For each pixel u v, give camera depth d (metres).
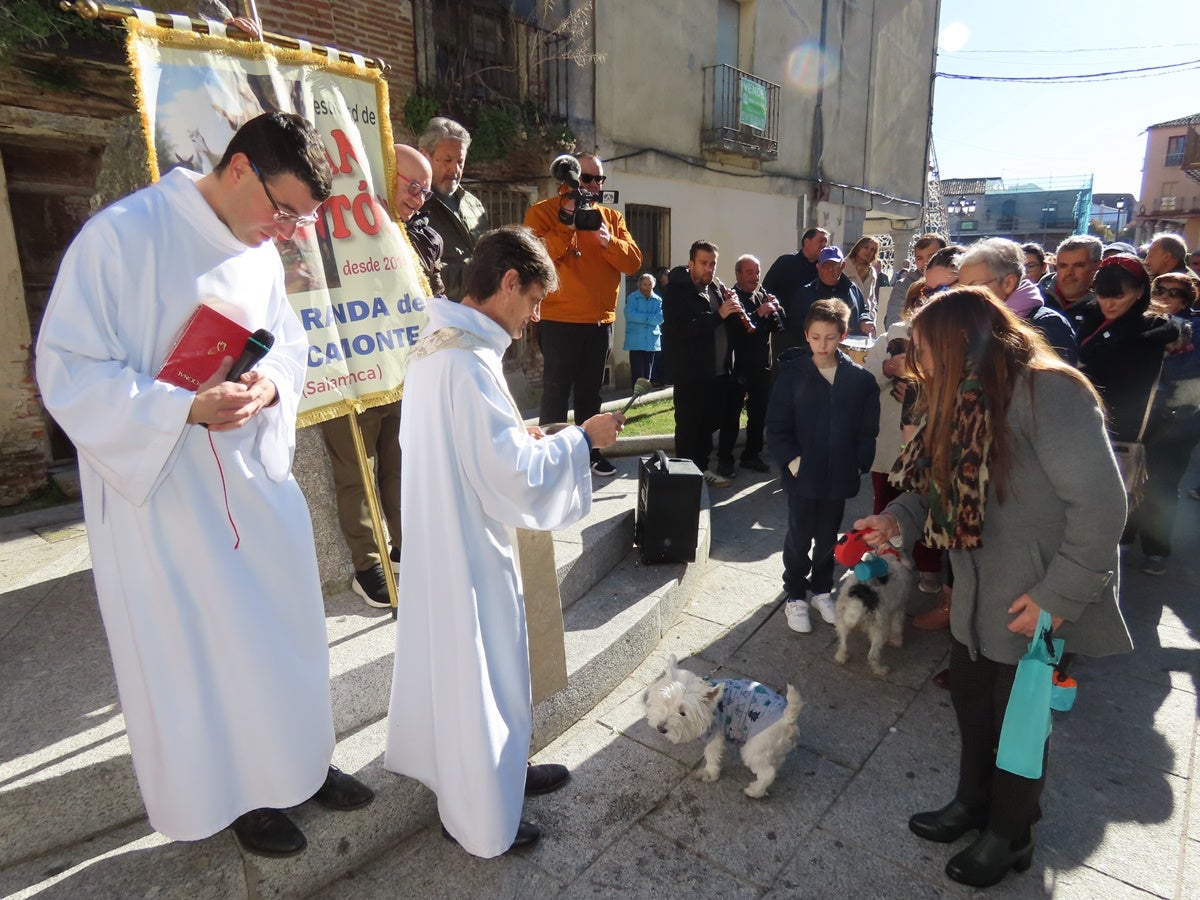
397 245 3.07
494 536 2.20
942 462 2.04
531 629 2.59
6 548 4.18
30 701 2.40
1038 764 2.04
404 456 2.23
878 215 17.83
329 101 2.82
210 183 1.87
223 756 1.95
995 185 49.25
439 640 2.15
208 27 2.46
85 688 2.47
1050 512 1.98
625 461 5.79
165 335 1.82
